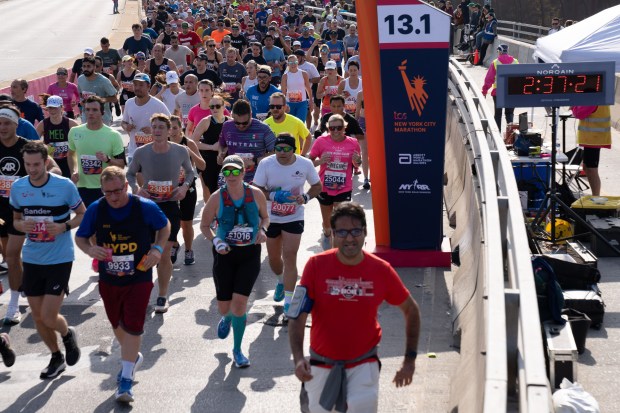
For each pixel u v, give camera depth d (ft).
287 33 153.58
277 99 53.21
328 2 238.07
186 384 34.24
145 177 42.91
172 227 42.42
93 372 35.86
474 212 43.39
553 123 50.01
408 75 46.62
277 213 40.52
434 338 37.86
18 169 42.24
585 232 50.57
